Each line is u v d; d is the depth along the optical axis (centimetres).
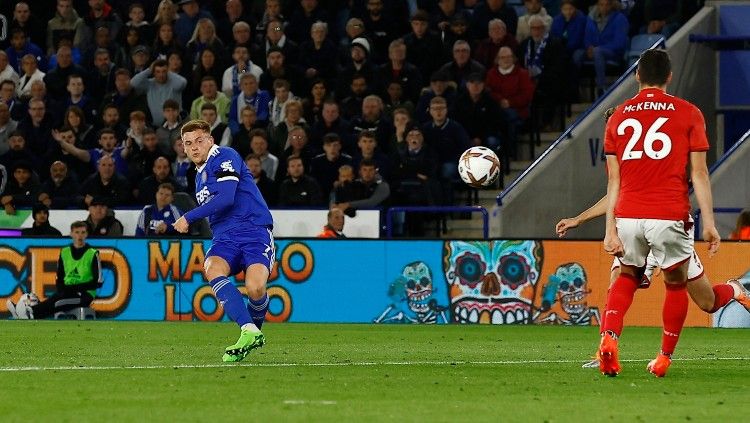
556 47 7569
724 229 6888
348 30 7806
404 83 7519
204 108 7412
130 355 3928
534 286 6044
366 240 6191
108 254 6312
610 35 7588
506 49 7388
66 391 2861
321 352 4109
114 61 8162
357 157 7150
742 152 6962
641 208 3142
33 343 4491
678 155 3134
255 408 2556
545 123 7738
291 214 6781
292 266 6241
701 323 5909
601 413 2523
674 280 3222
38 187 7225
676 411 2567
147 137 7294
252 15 8281
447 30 7794
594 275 5984
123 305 6300
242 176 3594
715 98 7862
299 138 7081
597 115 7112
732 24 7800
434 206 6881
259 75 7694
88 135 7588
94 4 8406
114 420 2383
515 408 2588
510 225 6919
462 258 6109
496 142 7219
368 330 5481
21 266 6338
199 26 7838
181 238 6241
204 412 2495
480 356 3984
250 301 3650
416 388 2953
